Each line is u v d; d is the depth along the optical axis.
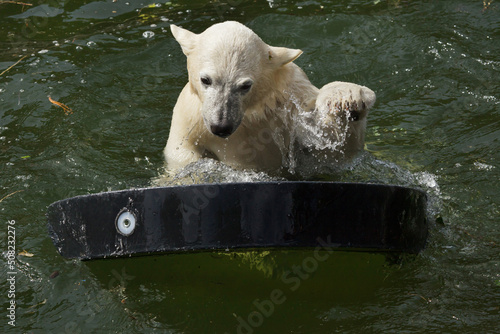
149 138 10.59
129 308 6.56
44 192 8.87
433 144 10.23
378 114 11.36
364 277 6.97
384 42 13.59
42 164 9.61
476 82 12.06
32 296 6.80
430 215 8.10
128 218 6.44
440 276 6.98
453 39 13.51
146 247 6.40
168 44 13.76
